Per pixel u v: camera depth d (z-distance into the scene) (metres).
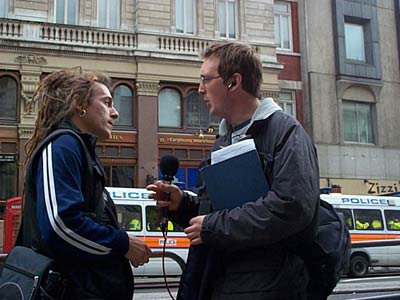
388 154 27.80
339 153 26.64
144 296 10.46
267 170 2.62
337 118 26.94
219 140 3.10
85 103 2.99
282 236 2.45
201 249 2.81
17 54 21.20
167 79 23.28
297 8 27.55
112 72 22.56
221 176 2.70
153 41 23.31
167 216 3.21
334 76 27.19
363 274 7.20
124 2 23.44
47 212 2.52
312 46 27.00
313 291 2.70
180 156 23.16
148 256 2.79
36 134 2.96
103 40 22.67
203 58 2.99
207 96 2.93
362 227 18.84
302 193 2.43
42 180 2.60
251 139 2.66
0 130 20.81
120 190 16.34
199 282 2.78
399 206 19.78
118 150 22.38
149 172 22.42
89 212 2.75
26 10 21.83
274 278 2.52
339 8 27.52
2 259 3.61
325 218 2.77
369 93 28.03
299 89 26.84
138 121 22.64
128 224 16.08
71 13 22.69
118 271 2.74
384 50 28.70
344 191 26.42
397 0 29.19
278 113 2.73
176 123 23.52
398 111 28.53
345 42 27.61
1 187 20.69
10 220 17.66
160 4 23.73
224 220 2.52
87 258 2.59
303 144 2.56
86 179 2.74
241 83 2.84
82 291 2.60
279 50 26.80
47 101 2.98
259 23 25.50
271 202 2.45
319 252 2.61
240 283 2.57
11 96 21.20
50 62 21.59
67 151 2.65
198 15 24.50
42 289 2.51
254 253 2.58
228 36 25.05
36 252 2.62
